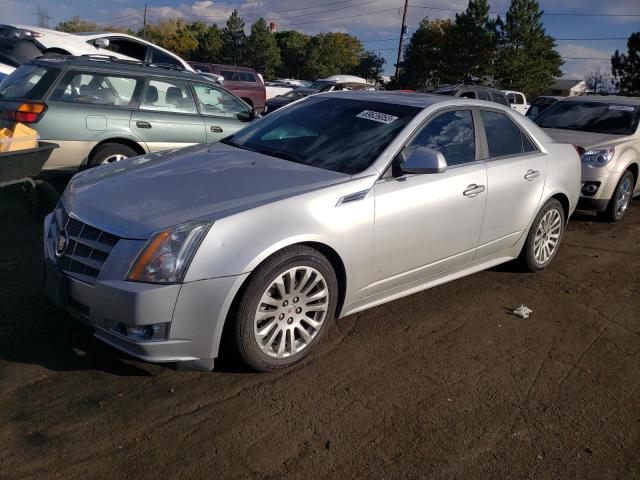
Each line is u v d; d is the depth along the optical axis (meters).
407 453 2.82
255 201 3.26
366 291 3.79
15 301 4.04
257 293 3.13
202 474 2.57
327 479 2.61
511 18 51.44
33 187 5.32
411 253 3.96
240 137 4.61
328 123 4.32
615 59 50.19
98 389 3.12
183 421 2.92
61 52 11.45
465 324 4.29
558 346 4.07
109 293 2.93
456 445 2.91
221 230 3.03
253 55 77.94
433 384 3.45
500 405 3.29
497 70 51.31
